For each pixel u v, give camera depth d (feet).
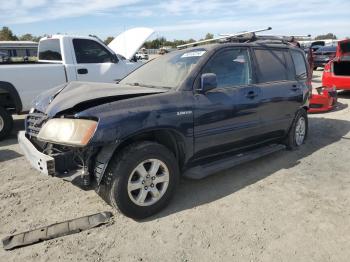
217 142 13.55
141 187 11.22
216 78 13.03
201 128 12.76
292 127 18.12
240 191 13.50
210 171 13.20
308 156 17.72
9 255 9.55
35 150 11.41
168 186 11.84
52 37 25.70
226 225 11.01
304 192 13.41
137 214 11.21
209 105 12.91
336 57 35.06
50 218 11.53
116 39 34.58
